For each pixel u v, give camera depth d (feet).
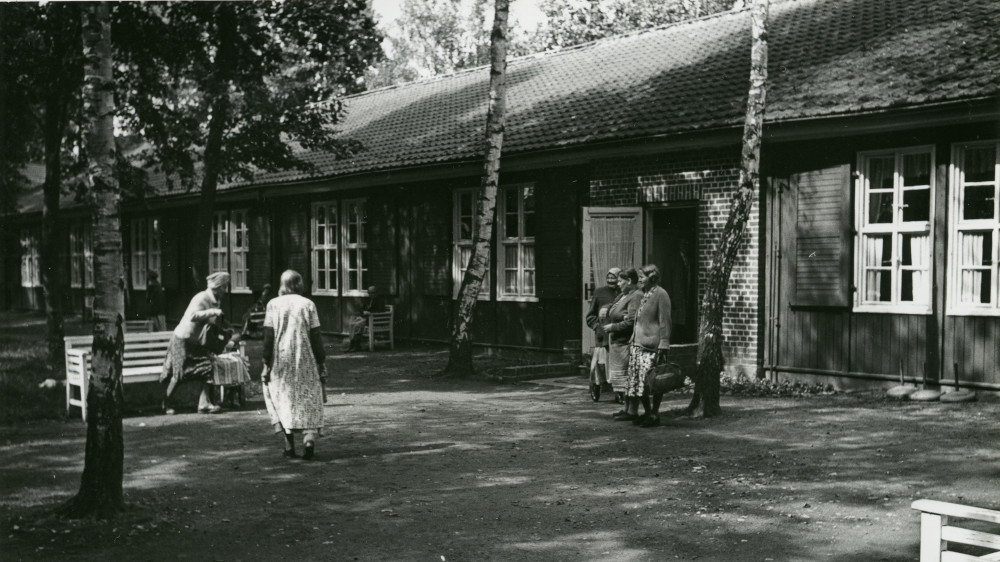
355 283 78.95
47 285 61.62
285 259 86.63
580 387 47.78
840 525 21.90
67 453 31.42
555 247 59.31
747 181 37.14
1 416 38.50
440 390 47.14
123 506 23.50
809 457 29.22
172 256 102.94
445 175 64.69
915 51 45.21
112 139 23.66
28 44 57.93
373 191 75.31
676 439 32.89
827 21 56.24
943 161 41.19
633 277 38.17
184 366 39.65
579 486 26.30
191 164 66.59
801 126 43.62
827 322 45.21
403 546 20.94
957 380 40.57
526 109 65.72
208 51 63.62
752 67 37.32
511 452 31.09
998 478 25.96
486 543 21.12
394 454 30.89
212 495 25.45
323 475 27.89
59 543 21.01
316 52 65.00
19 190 123.95
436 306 69.56
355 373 54.90
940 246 41.29
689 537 21.30
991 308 40.04
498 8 51.39
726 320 48.55
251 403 42.86
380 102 94.02
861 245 44.27
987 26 45.16
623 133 51.21
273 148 65.16
